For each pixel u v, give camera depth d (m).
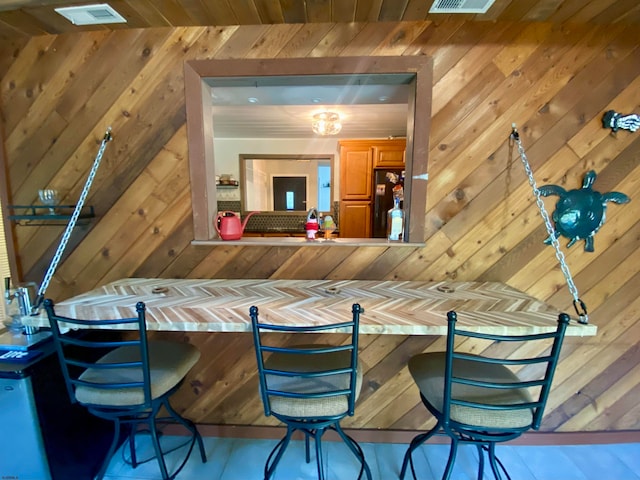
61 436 1.36
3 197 1.67
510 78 1.50
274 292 1.46
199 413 1.82
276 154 4.61
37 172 1.67
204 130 1.61
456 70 1.50
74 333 1.45
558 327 1.00
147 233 1.68
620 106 1.49
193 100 1.57
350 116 3.19
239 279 1.69
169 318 1.16
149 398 1.17
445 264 1.64
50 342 1.36
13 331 1.38
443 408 1.11
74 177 1.66
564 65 1.48
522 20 1.45
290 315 1.19
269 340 1.72
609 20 1.42
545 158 1.54
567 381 1.74
